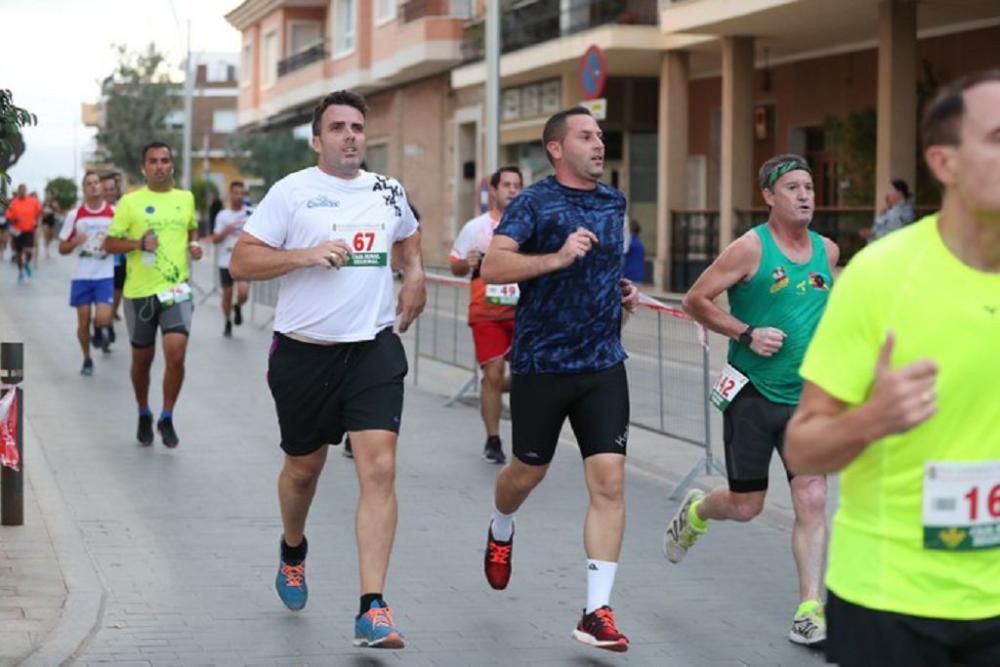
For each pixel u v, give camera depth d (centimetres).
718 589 824
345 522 977
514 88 3934
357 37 4753
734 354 753
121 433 1320
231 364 1878
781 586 831
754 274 738
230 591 805
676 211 3231
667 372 1148
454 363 1634
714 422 1359
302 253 688
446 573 854
